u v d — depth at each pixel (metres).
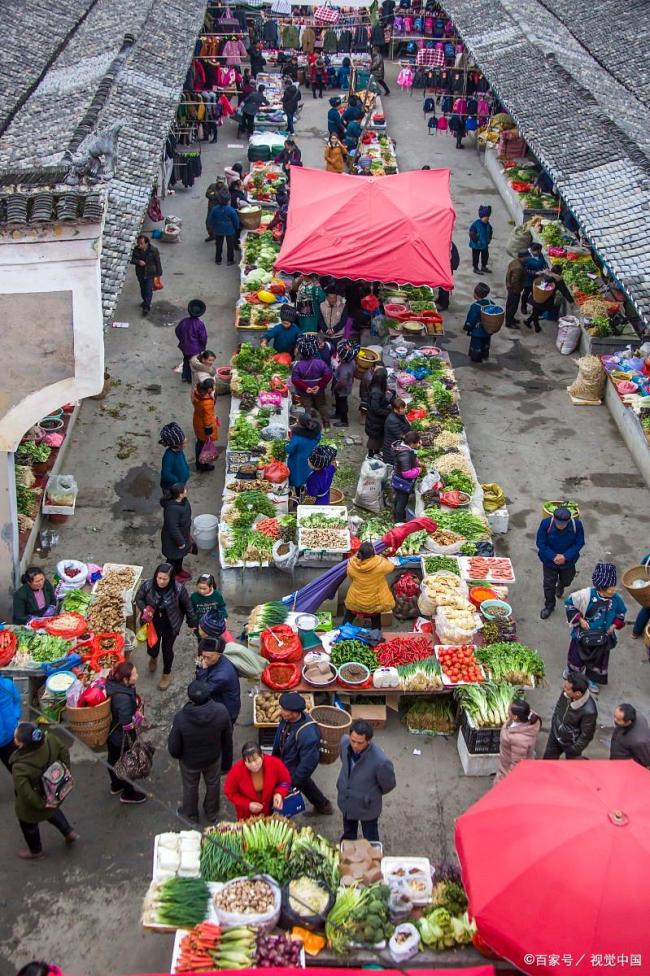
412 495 15.55
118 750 10.66
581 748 10.66
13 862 10.19
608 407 19.09
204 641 10.55
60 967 9.20
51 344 11.56
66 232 10.90
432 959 8.56
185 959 8.20
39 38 27.62
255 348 19.25
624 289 17.61
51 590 12.61
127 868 10.17
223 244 25.52
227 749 10.42
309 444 14.68
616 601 12.08
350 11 42.41
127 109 22.45
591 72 29.91
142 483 16.33
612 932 7.42
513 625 12.75
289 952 8.18
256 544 13.70
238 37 37.50
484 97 33.09
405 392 18.12
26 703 11.59
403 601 13.33
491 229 24.20
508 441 18.02
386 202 19.16
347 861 9.20
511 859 7.86
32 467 15.40
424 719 11.88
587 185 21.33
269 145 29.53
